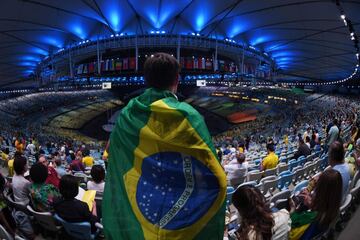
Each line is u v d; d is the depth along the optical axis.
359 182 6.55
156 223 1.83
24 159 5.82
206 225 1.81
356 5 29.50
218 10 35.72
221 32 41.97
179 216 1.82
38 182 5.28
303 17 36.31
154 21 37.88
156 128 1.89
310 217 4.04
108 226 1.95
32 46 45.78
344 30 37.56
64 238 5.07
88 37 42.03
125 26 39.44
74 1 33.50
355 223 5.95
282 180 8.73
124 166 2.00
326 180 4.00
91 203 5.29
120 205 1.95
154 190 1.88
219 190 1.82
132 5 36.00
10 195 6.28
